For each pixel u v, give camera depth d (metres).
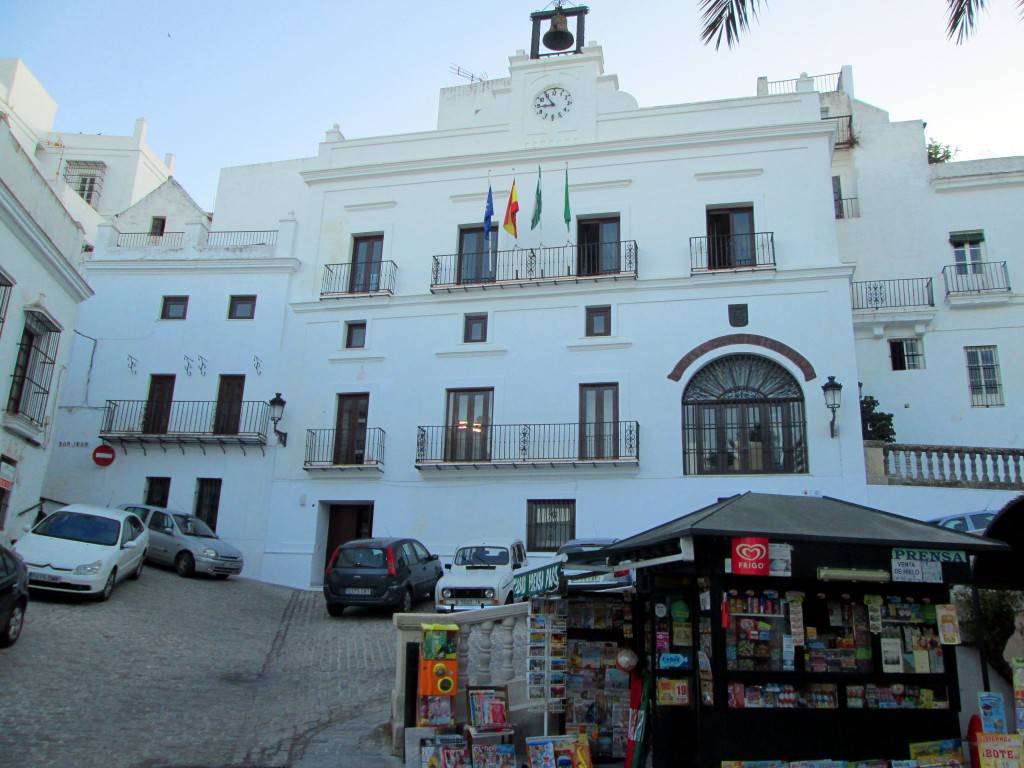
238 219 29.47
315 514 22.55
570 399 21.66
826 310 20.72
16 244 15.06
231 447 23.48
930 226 24.27
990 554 7.66
